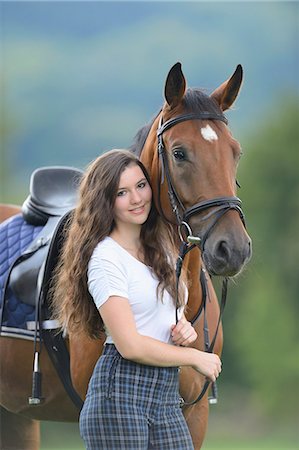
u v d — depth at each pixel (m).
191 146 6.77
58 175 8.95
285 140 48.62
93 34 119.38
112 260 6.14
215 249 6.54
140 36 116.38
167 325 6.23
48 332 7.87
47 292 7.87
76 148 94.56
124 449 5.93
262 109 64.19
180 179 6.81
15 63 108.25
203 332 7.56
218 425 39.22
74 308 6.32
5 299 8.48
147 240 6.38
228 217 6.63
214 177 6.70
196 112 6.92
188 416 7.64
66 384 7.92
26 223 8.97
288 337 40.56
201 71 105.50
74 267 6.29
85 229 6.29
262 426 39.34
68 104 102.75
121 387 5.99
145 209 6.34
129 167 6.31
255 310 40.75
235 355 40.69
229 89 7.18
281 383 40.22
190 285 7.33
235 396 40.25
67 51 110.31
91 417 6.02
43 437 30.80
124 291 6.09
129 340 5.95
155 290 6.18
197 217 6.73
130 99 106.44
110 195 6.27
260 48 103.56
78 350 7.52
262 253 44.38
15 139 81.50
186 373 7.34
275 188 47.34
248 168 48.09
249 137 50.06
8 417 9.34
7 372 8.59
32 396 7.92
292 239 45.41
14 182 72.50
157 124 7.29
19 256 8.48
